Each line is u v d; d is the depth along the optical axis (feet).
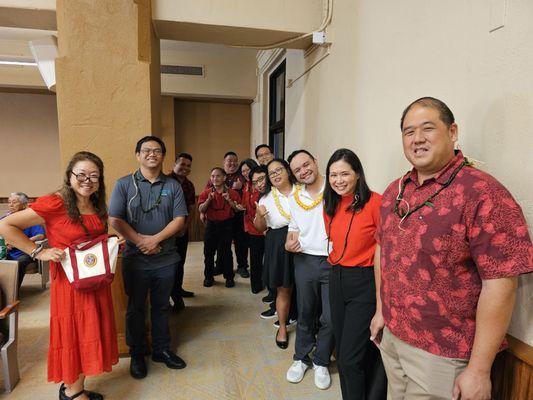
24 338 8.18
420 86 5.08
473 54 4.08
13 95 17.84
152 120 7.71
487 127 3.91
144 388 6.29
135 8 7.21
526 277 3.47
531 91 3.35
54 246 5.22
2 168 17.97
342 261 4.95
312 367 6.97
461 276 3.09
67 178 5.24
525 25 3.40
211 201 11.46
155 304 6.91
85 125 7.14
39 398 6.04
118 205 6.26
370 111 6.56
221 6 8.11
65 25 6.91
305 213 6.18
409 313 3.37
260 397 6.08
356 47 7.11
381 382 5.03
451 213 3.03
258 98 17.47
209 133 19.93
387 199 3.85
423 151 3.20
